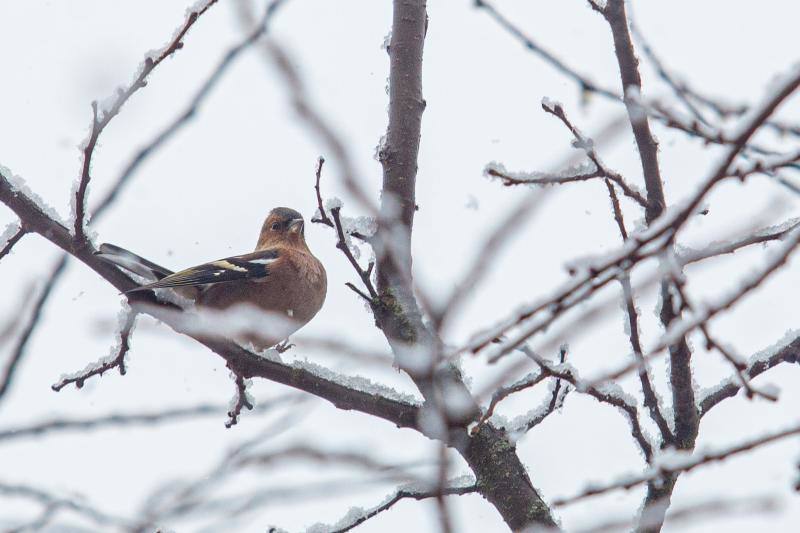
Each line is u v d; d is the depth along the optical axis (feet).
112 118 28.37
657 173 26.20
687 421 28.91
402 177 32.78
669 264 19.04
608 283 19.04
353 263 30.09
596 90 24.20
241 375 31.83
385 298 30.53
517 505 29.07
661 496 28.12
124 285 30.78
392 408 30.63
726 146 17.72
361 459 20.66
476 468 29.86
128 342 30.66
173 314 31.27
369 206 18.48
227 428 31.89
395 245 28.30
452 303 16.61
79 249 30.04
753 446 20.17
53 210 30.48
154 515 22.16
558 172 25.05
